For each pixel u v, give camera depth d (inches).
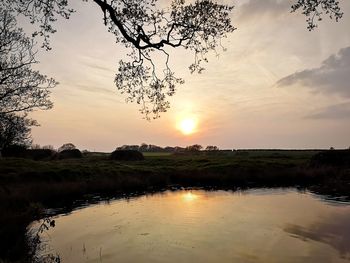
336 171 1344.7
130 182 1286.9
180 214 758.5
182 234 582.2
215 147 3769.7
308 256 454.3
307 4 402.6
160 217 730.8
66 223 690.8
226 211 780.6
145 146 5654.5
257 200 934.4
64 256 475.5
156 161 2108.8
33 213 702.5
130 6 447.8
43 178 1201.4
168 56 490.9
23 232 549.3
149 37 456.4
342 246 493.7
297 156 2284.7
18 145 2018.9
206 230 605.3
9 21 925.2
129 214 775.1
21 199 773.3
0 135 1497.3
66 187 1095.6
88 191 1163.9
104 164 1720.0
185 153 3503.9
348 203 850.1
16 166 1302.9
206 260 450.9
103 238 569.0
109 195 1102.4
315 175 1366.9
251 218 697.6
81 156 2476.6
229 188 1234.0
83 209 853.8
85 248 512.4
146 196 1074.1
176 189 1243.8
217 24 455.5
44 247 518.9
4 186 962.7
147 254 480.1
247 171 1529.3
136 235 582.9
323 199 922.7
